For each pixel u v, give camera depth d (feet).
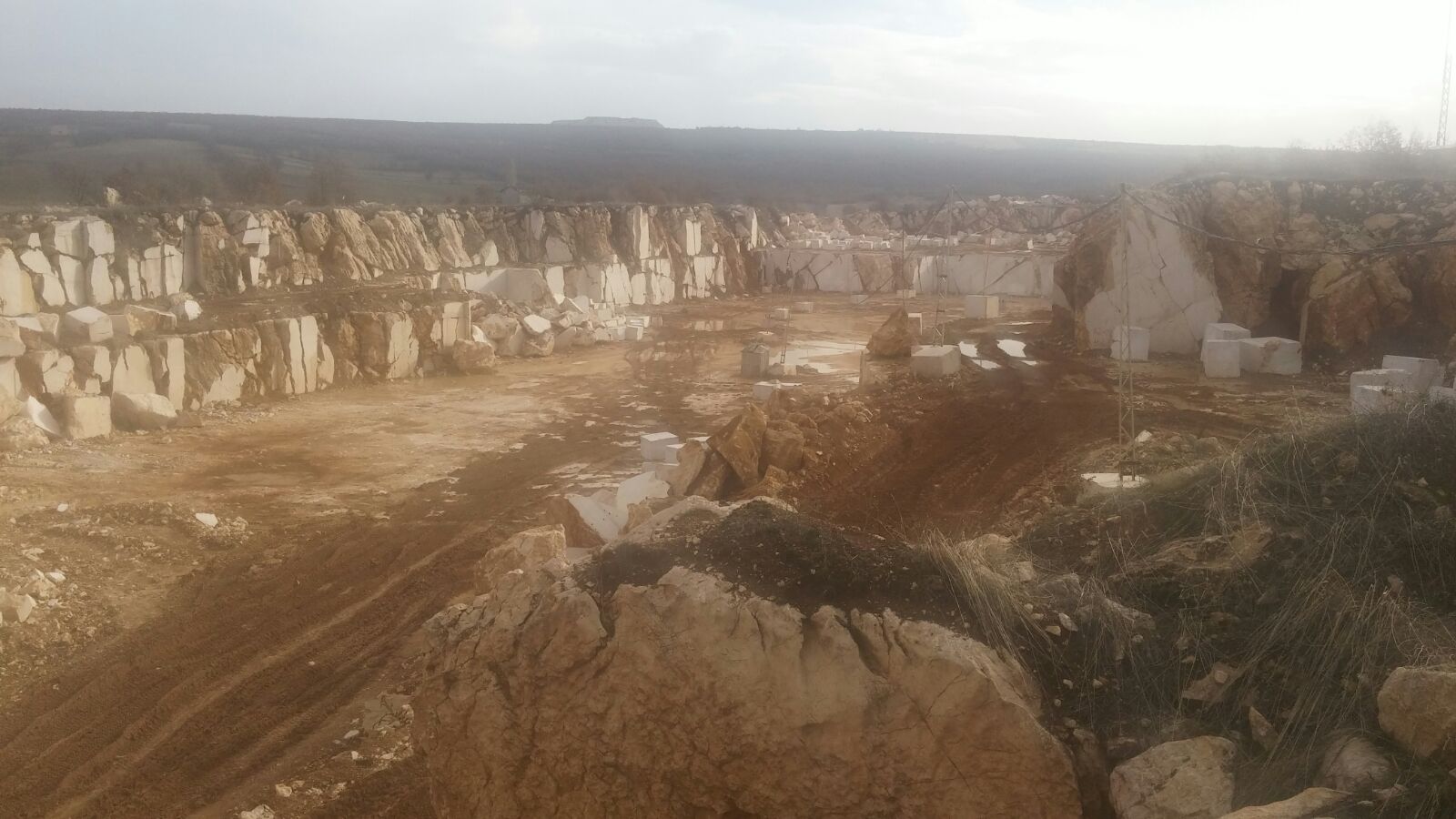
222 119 653.30
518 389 96.32
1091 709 19.75
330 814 29.53
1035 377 89.40
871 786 18.98
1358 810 15.58
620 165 454.40
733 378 102.53
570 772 20.51
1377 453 25.66
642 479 56.54
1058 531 28.45
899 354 103.86
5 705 36.58
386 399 90.99
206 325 87.66
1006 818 18.42
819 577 20.40
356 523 56.29
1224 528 24.57
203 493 61.11
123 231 94.38
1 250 80.23
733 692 19.48
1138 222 98.27
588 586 21.17
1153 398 79.41
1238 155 123.34
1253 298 96.43
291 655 40.45
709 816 19.93
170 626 43.01
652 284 165.58
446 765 21.34
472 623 21.91
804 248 195.11
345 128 631.97
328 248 115.34
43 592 44.04
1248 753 18.56
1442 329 85.71
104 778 32.09
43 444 68.44
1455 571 21.74
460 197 239.71
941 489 55.88
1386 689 17.40
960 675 18.71
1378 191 98.58
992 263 178.09
